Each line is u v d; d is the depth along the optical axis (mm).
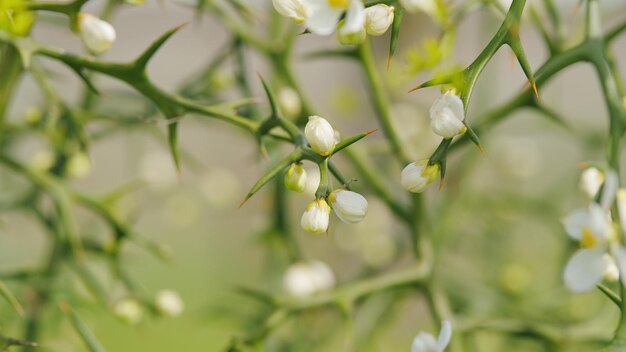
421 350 530
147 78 574
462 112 505
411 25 915
